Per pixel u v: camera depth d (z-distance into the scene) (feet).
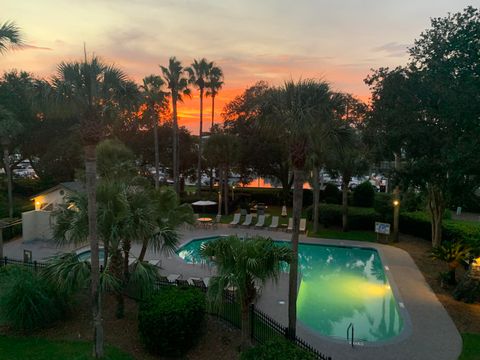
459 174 42.01
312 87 30.55
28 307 32.07
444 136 48.78
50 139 114.21
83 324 33.91
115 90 29.50
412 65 51.21
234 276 26.50
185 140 129.29
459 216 101.04
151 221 33.81
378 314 43.21
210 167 127.34
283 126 31.07
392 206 79.77
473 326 37.35
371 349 33.04
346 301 47.14
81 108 27.53
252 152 109.60
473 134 42.57
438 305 42.70
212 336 32.68
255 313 35.19
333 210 84.38
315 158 69.51
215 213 105.60
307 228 84.64
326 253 70.28
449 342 34.14
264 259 26.45
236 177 173.68
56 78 27.68
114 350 29.53
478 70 42.52
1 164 115.96
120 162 60.13
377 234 74.08
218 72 120.98
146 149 123.65
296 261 32.14
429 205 64.54
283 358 23.71
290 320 32.50
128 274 34.99
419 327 37.17
